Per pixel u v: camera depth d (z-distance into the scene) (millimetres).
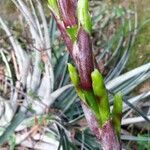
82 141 406
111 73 481
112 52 568
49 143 444
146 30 599
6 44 543
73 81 159
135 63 570
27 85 470
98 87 152
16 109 457
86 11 143
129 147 464
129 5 629
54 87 478
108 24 609
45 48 435
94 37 598
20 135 442
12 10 620
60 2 147
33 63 481
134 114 494
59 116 441
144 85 534
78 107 468
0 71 486
